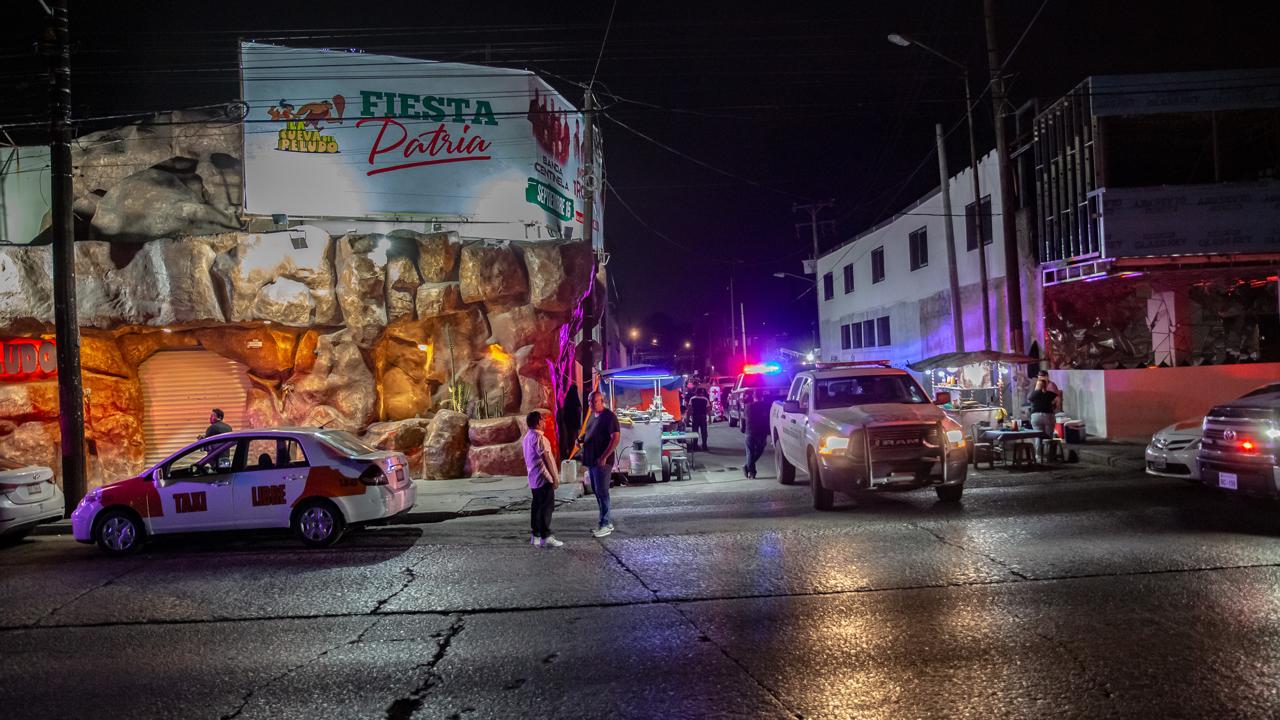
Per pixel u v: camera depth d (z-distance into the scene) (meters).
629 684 5.24
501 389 17.19
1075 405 19.66
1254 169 18.47
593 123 21.56
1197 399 18.39
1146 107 18.44
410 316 16.52
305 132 16.58
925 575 7.70
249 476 10.41
